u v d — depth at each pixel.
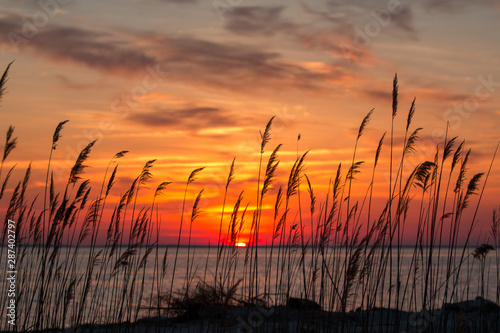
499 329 8.55
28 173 7.39
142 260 7.69
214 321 7.95
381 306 7.12
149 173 7.75
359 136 7.71
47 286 7.14
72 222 7.37
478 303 10.12
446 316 7.26
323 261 7.37
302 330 7.62
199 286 9.90
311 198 7.74
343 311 6.27
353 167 7.51
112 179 7.46
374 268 7.06
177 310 9.77
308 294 8.05
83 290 7.45
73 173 6.97
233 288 5.40
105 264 7.95
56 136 7.14
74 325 7.15
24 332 6.99
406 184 6.87
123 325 8.27
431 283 7.06
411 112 7.03
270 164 7.93
